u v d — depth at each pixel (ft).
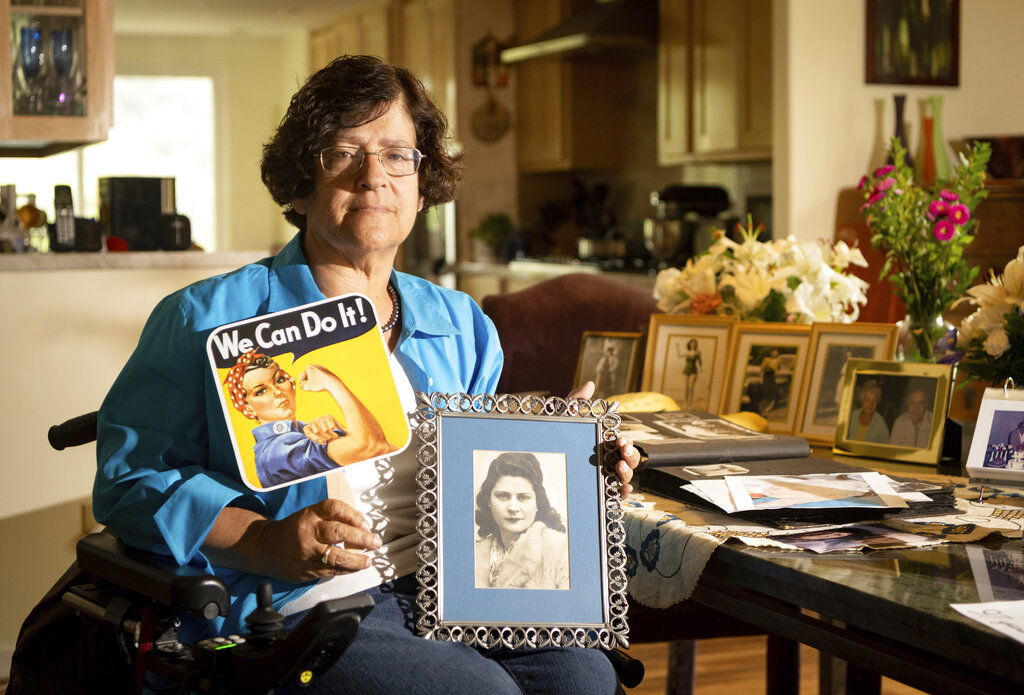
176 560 4.35
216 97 29.53
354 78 4.91
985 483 5.53
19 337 10.12
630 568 4.97
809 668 9.99
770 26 15.39
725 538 4.51
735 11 16.16
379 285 5.14
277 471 4.40
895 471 5.87
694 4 17.21
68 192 11.34
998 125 14.06
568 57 20.84
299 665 3.77
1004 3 13.94
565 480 4.66
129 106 29.09
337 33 26.81
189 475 4.50
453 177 5.48
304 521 4.25
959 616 3.49
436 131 5.31
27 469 10.21
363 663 4.28
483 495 4.54
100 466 4.62
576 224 22.53
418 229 23.16
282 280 4.95
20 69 11.50
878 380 6.32
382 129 4.91
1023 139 12.83
